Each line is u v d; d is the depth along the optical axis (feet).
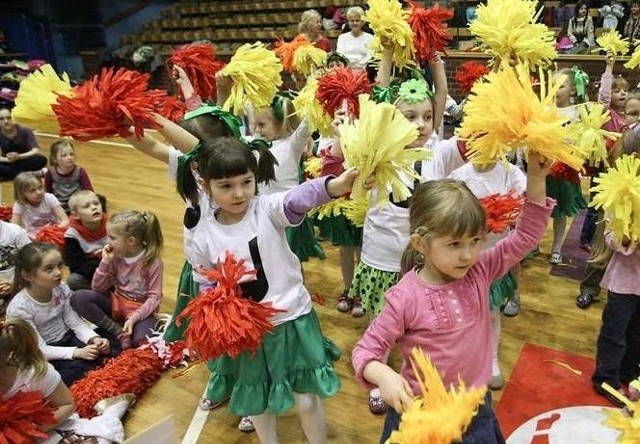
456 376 4.21
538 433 6.42
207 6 36.86
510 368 7.66
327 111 7.15
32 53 37.65
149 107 4.58
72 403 6.07
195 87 7.95
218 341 4.58
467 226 3.83
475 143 3.85
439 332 4.17
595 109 7.16
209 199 5.25
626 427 3.27
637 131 6.89
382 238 6.50
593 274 9.02
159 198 16.33
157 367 7.93
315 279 10.67
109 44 39.88
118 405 7.09
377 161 4.01
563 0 25.13
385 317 4.25
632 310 6.53
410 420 3.29
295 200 4.80
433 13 7.77
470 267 4.21
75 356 7.91
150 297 8.78
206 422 7.02
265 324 4.83
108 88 4.43
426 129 6.10
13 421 5.08
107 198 16.51
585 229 11.12
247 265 5.00
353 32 16.21
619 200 4.84
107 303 8.66
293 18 32.48
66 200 13.79
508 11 6.53
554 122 3.59
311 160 9.19
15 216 11.71
